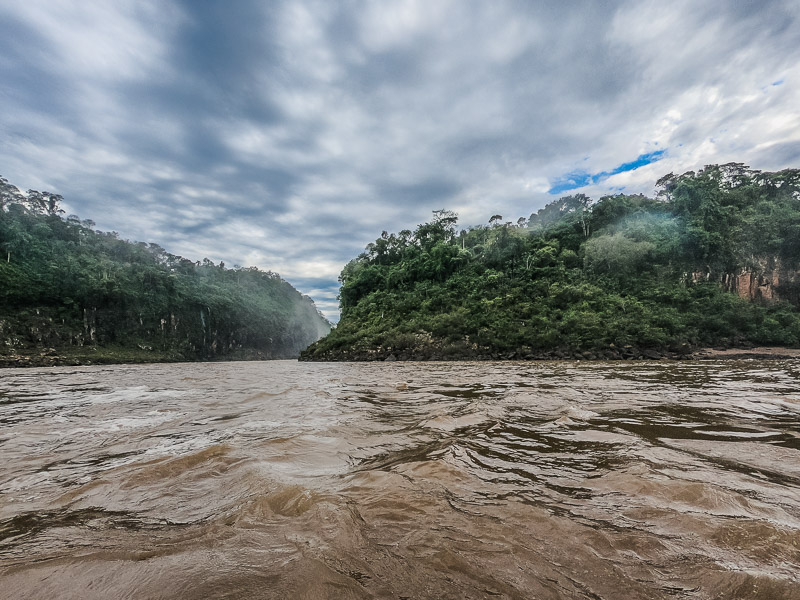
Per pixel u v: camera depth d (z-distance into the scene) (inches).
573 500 76.2
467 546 58.1
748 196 1935.3
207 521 68.9
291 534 62.4
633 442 124.5
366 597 46.1
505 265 1968.5
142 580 49.9
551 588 47.6
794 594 43.9
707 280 1569.9
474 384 355.9
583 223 2075.5
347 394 284.8
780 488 81.4
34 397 302.4
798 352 1113.4
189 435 147.6
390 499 76.5
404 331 1569.9
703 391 271.0
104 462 112.0
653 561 52.9
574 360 1164.5
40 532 65.6
